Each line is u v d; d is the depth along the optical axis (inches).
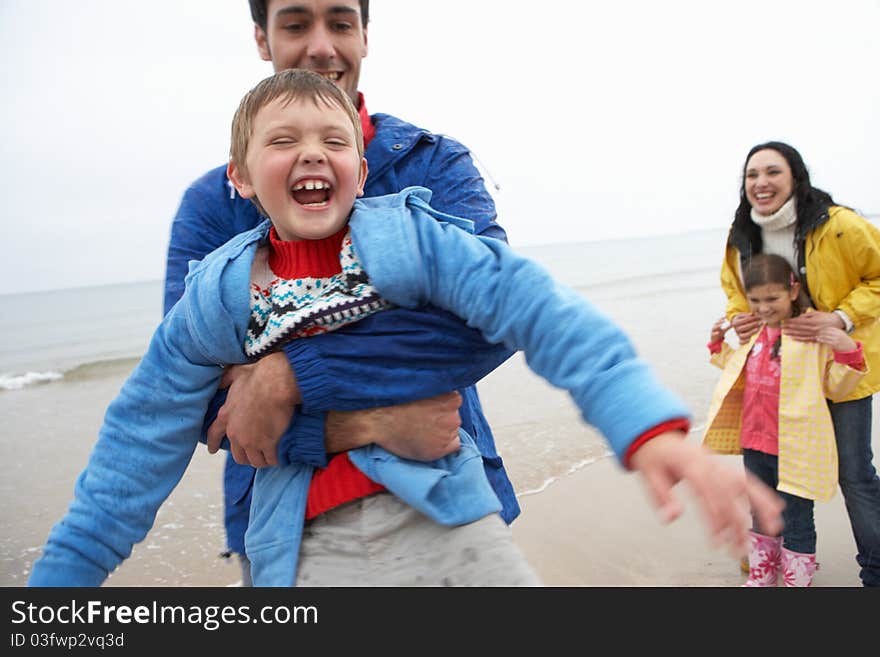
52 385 496.1
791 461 135.2
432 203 73.8
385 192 74.6
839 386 131.6
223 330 59.9
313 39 78.6
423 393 57.4
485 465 75.3
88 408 400.2
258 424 58.1
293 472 59.8
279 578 56.6
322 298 59.0
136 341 772.6
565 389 51.0
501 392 331.3
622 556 162.4
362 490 57.6
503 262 56.6
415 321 58.1
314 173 59.1
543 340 52.4
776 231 148.4
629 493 201.8
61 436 322.3
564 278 1049.5
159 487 62.1
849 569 149.4
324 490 58.2
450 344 58.6
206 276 61.5
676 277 966.4
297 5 77.9
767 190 144.5
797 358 136.2
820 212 138.6
